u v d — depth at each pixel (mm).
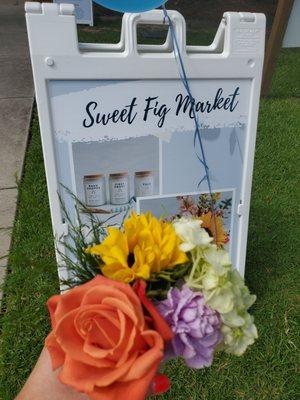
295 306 1869
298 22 3822
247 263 2084
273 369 1634
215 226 1601
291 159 3002
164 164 1441
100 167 1386
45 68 1205
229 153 1494
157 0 1153
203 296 688
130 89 1301
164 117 1372
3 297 1853
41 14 1157
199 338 668
